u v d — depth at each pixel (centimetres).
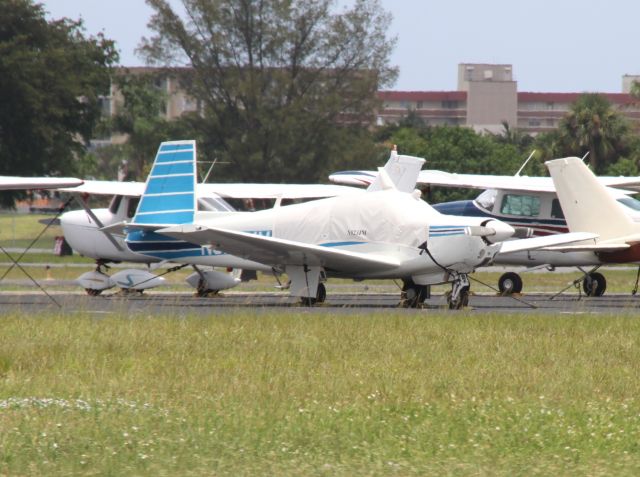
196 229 8225
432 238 8088
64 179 8450
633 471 3122
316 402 3969
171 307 7962
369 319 6612
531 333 6031
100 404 3875
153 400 3984
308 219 8681
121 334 5784
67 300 8862
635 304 8919
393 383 4375
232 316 6688
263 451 3253
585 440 3469
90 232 10200
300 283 8575
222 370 4666
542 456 3275
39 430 3466
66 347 5338
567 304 8950
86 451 3219
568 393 4281
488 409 3916
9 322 6312
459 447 3362
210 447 3288
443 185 11025
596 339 5794
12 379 4403
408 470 3088
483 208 10712
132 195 10256
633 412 3950
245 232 8956
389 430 3566
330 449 3306
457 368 4809
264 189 11919
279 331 5972
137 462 3127
